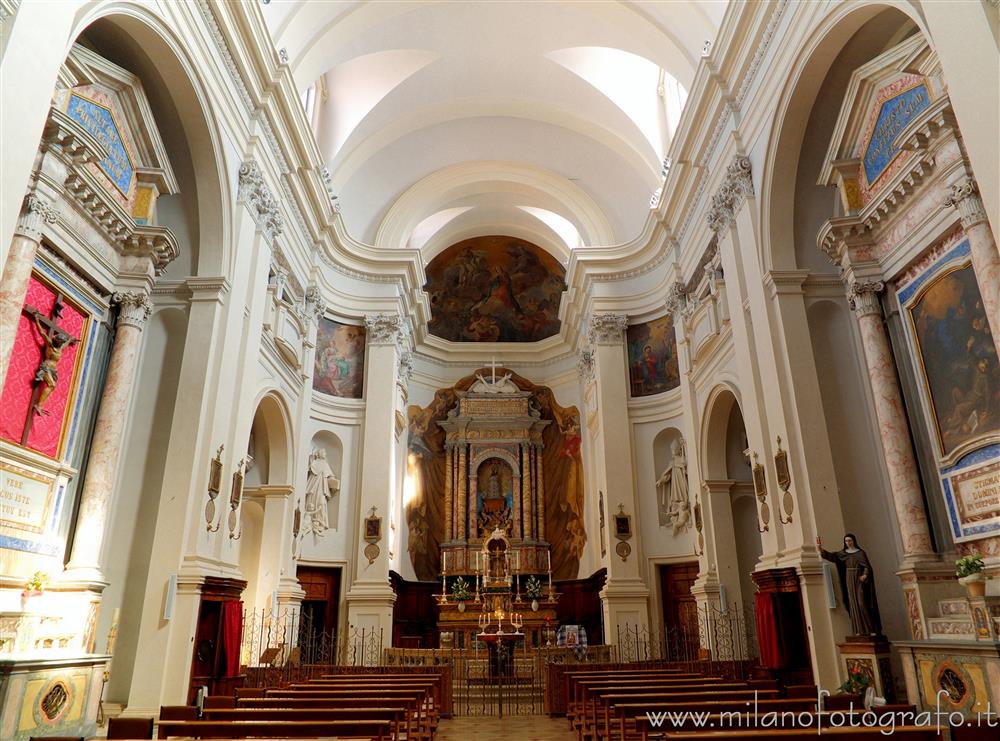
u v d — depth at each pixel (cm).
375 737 400
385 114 1536
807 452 833
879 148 808
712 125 1118
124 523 813
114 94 786
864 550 811
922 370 757
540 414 2111
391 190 1770
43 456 679
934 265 734
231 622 881
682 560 1450
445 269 2194
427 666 1005
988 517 654
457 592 1733
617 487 1521
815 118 888
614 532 1486
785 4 880
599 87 1493
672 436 1542
